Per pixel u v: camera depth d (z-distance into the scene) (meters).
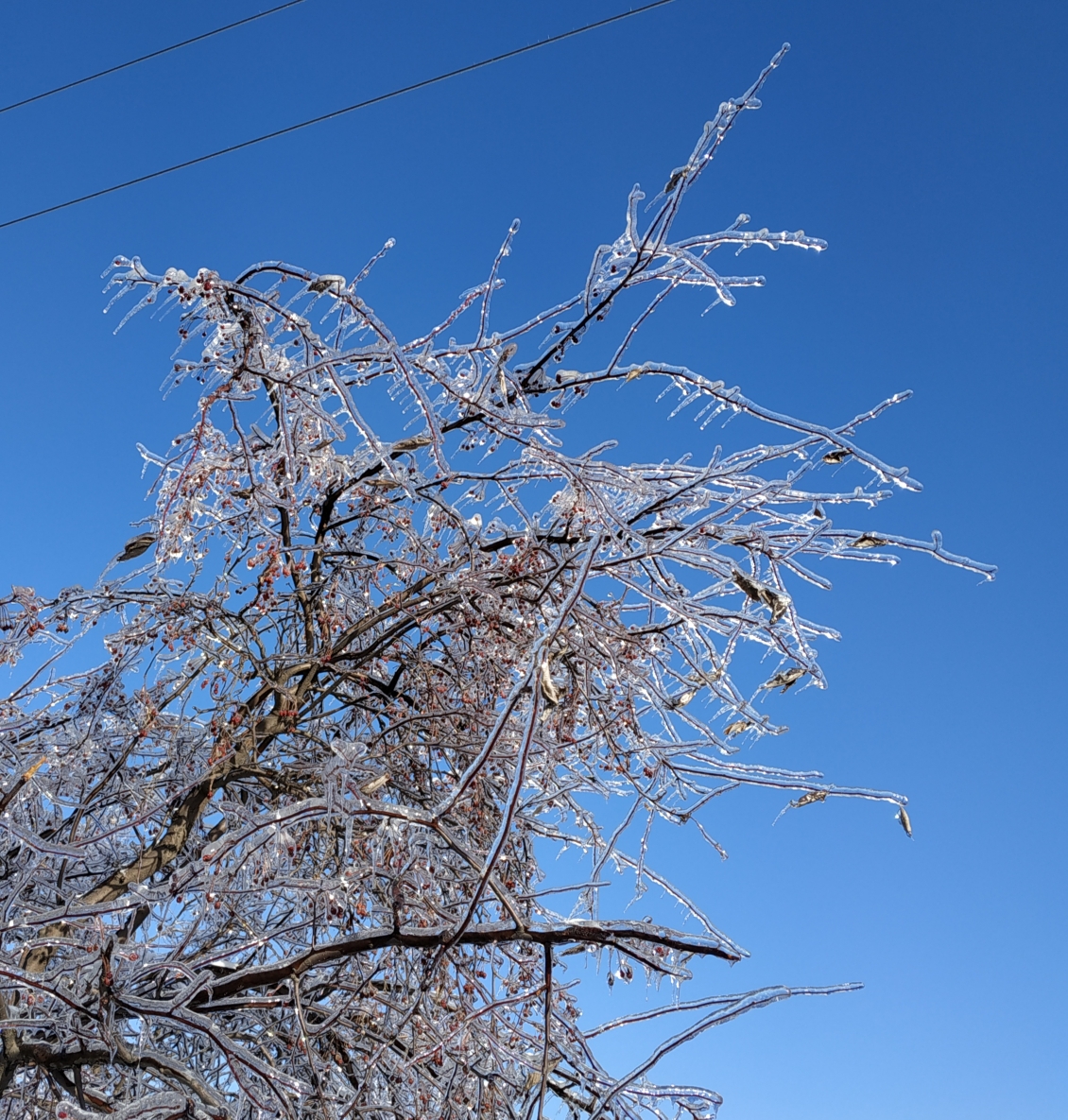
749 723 5.70
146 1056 4.02
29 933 5.00
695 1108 4.94
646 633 5.99
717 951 4.36
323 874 5.53
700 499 5.70
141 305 4.73
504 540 6.29
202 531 6.13
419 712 6.59
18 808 4.89
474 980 4.87
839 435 5.04
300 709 6.00
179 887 4.11
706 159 4.75
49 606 5.54
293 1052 5.25
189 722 6.22
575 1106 5.65
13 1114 4.75
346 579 6.89
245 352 5.02
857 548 5.45
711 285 5.21
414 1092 5.11
